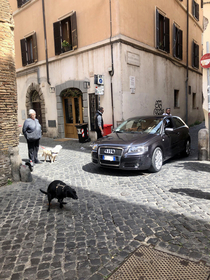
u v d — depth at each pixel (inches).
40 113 601.3
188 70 676.7
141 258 100.0
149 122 261.6
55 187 151.6
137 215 140.8
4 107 204.2
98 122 344.5
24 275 93.9
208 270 90.7
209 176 206.7
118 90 394.6
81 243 114.7
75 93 483.8
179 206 149.2
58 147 302.2
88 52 438.6
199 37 759.7
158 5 489.4
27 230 129.6
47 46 528.7
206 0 239.9
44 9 520.1
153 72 482.6
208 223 126.4
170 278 87.5
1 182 203.9
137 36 425.1
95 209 152.9
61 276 92.4
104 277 90.6
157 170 228.2
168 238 114.3
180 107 631.8
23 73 620.4
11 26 207.2
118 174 230.2
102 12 402.3
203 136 265.0
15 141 217.3
